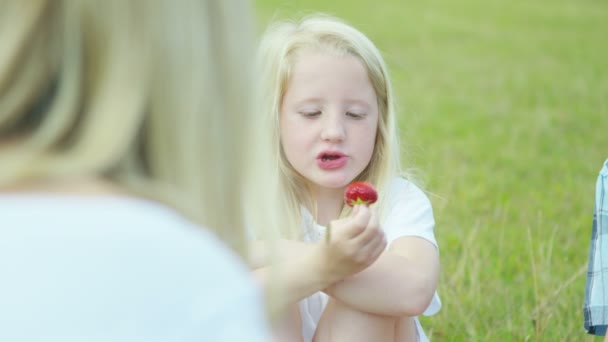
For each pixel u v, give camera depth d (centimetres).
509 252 415
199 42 122
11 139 118
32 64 117
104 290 105
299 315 257
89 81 117
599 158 632
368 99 272
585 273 384
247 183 132
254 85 130
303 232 278
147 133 120
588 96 872
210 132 124
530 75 986
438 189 534
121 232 108
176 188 120
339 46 273
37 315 103
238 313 110
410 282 250
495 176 577
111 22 116
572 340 328
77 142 116
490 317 350
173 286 108
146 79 117
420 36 1244
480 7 1516
